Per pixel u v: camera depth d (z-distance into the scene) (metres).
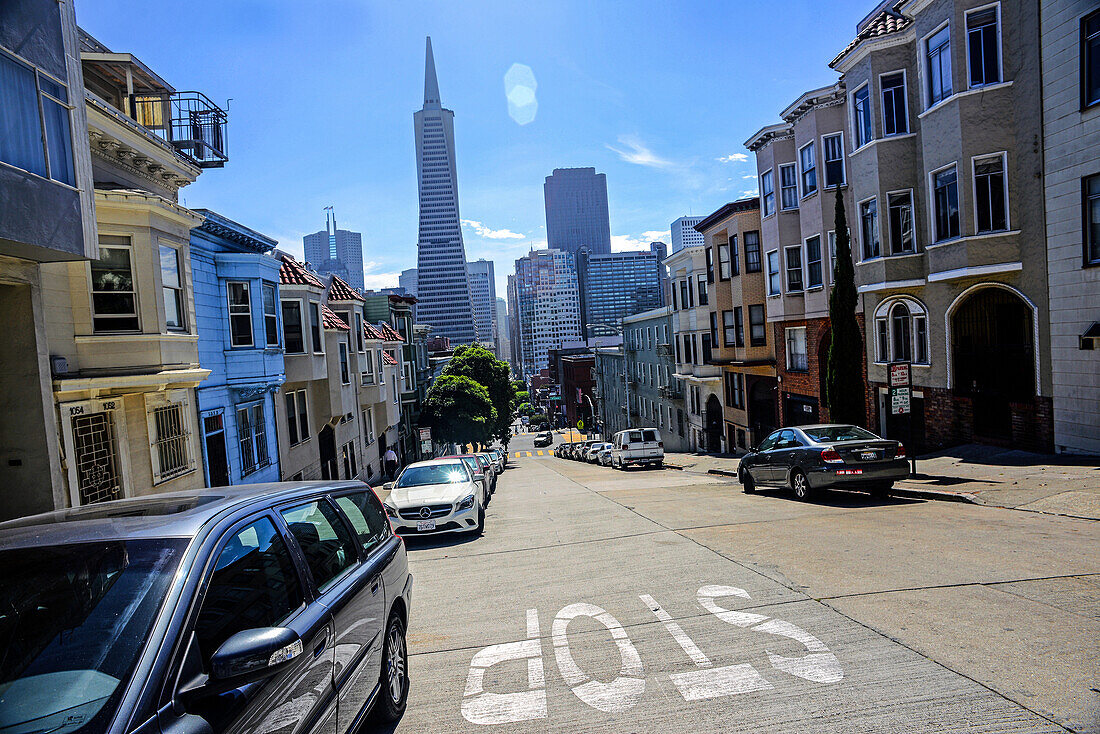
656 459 28.89
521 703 4.23
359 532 4.29
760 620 5.39
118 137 11.41
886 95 17.81
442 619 6.25
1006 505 9.71
